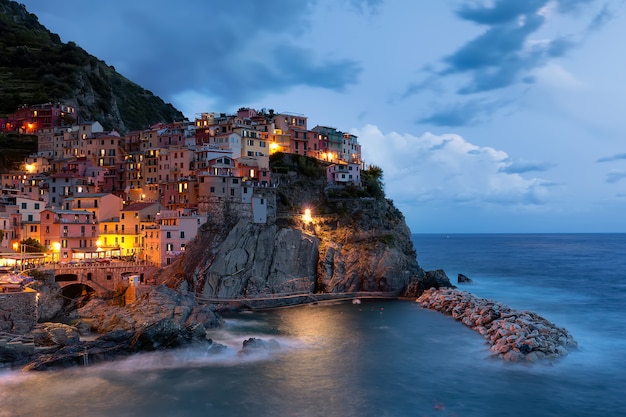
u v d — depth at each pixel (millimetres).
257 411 57500
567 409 58812
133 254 123250
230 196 126438
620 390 63938
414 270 140000
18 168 165875
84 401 59281
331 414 57000
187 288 111312
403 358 76250
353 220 142000
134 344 74500
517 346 76500
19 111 185750
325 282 125750
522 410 58500
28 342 72562
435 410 58375
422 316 105750
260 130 155250
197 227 119438
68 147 168875
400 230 150000
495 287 153000
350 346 82562
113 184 153250
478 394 62781
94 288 106500
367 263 129625
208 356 75500
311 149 171875
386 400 60906
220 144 146125
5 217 113688
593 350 80312
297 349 80750
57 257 116250
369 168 189250
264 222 131000
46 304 92812
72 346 73562
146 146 164625
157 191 141500
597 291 144875
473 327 93938
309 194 149250
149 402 59438
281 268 122375
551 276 182500
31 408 57250
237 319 102750
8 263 104625
